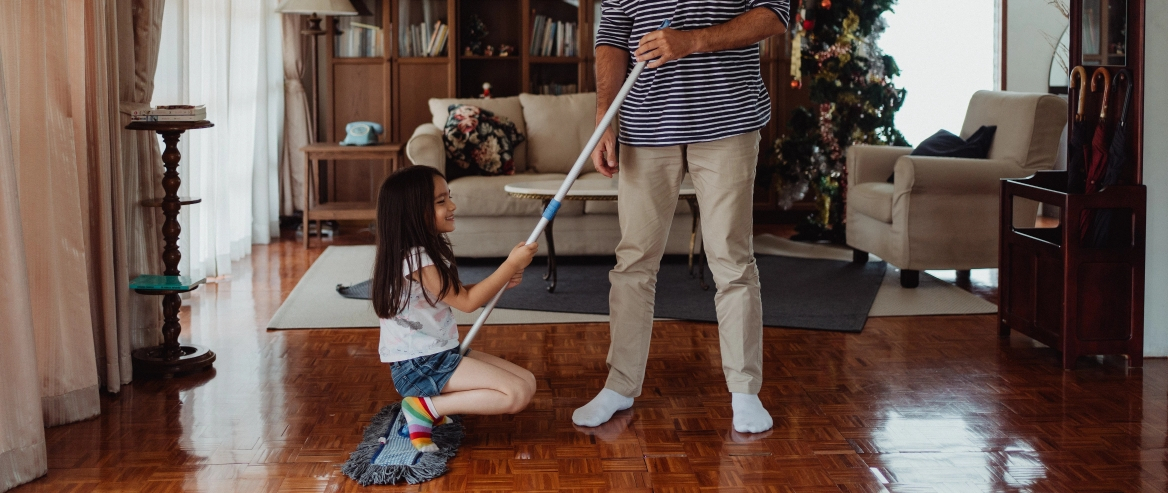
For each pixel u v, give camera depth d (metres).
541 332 3.55
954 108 6.52
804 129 5.54
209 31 4.30
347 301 4.02
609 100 2.49
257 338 3.44
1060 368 3.03
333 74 6.00
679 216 4.86
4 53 2.32
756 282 2.51
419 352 2.30
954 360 3.12
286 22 5.93
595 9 6.07
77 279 2.53
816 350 3.26
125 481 2.16
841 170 5.47
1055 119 4.25
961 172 4.20
